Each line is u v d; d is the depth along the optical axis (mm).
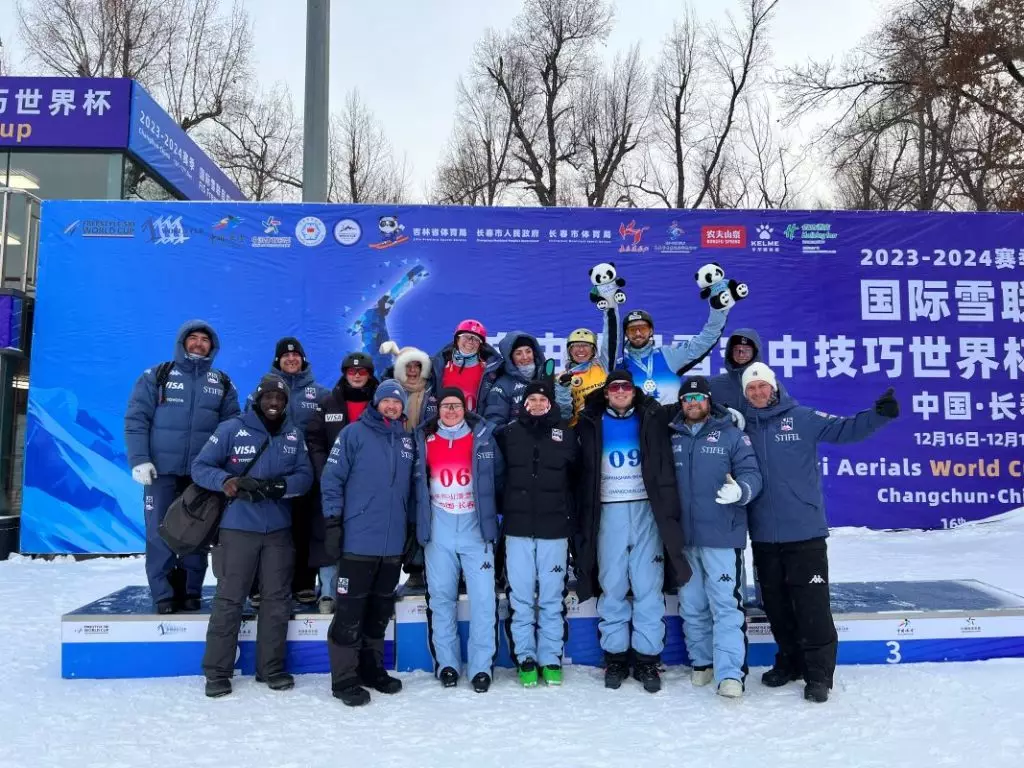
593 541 3885
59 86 9477
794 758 2973
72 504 7680
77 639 4027
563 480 3959
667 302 8086
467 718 3436
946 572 6133
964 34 13266
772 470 3850
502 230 8133
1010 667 4008
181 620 4078
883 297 8180
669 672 4137
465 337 4559
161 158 10438
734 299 4777
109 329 7832
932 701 3557
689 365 4773
